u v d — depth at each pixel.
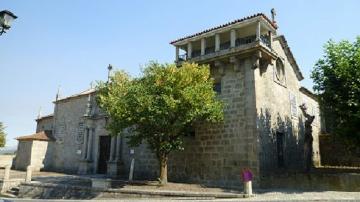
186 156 18.34
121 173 22.05
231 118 16.98
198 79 15.75
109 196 14.09
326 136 24.19
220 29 18.20
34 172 26.20
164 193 12.88
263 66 17.70
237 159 16.12
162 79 15.04
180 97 14.57
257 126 15.81
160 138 15.43
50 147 29.38
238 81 17.20
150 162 20.45
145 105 14.25
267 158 16.17
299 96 23.11
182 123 14.81
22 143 29.62
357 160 22.06
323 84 14.77
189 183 17.30
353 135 13.72
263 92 17.19
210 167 17.09
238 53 16.95
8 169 19.16
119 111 14.38
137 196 13.40
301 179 14.02
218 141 17.16
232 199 10.86
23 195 17.25
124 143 22.67
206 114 15.32
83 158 25.31
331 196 10.98
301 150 21.25
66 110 29.59
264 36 19.05
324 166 22.22
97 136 25.45
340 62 13.97
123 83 17.27
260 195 11.88
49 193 16.23
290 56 21.69
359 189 12.41
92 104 26.58
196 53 21.73
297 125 21.52
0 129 34.66
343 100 13.71
